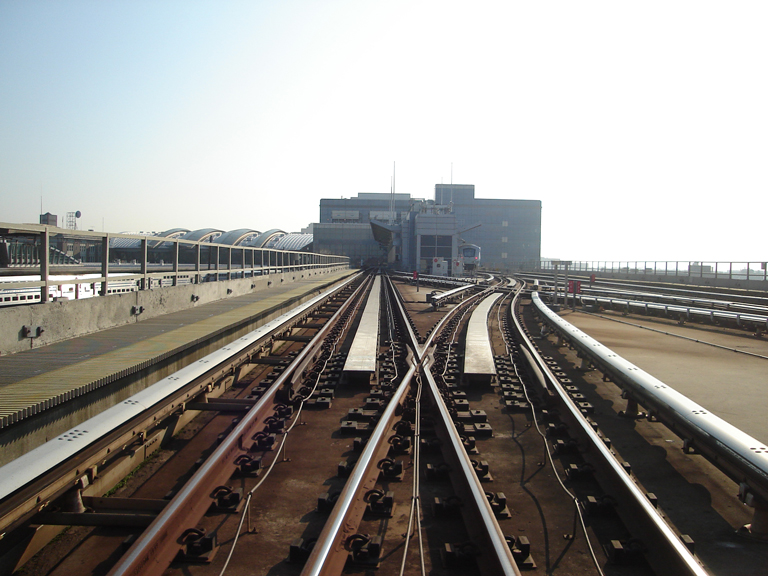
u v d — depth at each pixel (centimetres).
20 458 377
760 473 403
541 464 570
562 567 379
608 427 717
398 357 1094
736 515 469
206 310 1259
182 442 634
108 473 487
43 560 385
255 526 426
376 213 10675
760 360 1177
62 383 543
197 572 361
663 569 360
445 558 373
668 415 592
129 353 709
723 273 3744
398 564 376
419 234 6994
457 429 641
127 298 1005
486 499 414
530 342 1202
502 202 11881
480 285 3956
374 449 519
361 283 4091
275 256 2397
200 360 746
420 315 2059
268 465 551
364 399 814
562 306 2533
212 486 463
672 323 1931
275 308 1392
